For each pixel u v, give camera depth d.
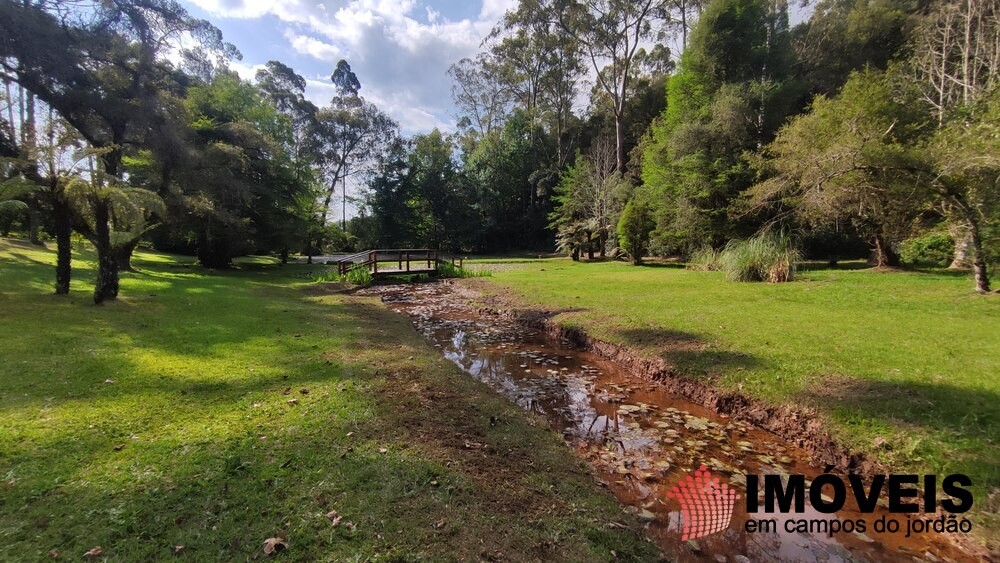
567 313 9.03
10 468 2.83
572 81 36.25
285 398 4.29
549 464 3.48
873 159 9.12
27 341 5.81
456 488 2.87
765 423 4.41
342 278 16.33
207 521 2.40
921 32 17.00
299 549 2.22
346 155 40.91
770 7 23.03
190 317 8.00
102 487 2.68
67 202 9.17
